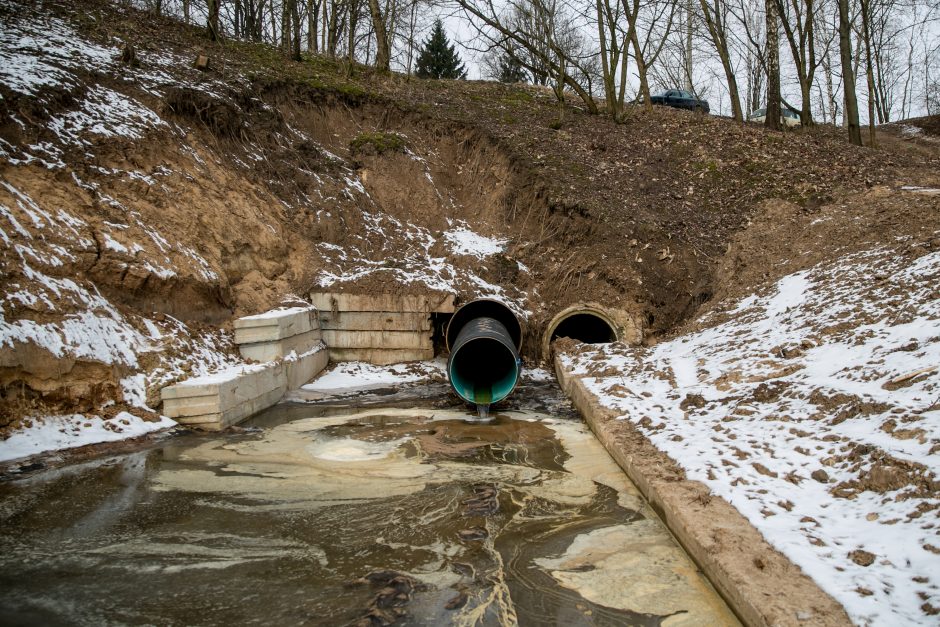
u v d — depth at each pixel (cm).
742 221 1720
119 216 1184
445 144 2033
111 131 1306
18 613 486
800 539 516
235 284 1377
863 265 1187
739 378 955
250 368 1172
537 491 765
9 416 842
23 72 1266
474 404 1220
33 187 1080
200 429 1012
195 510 696
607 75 2345
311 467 850
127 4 2189
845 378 788
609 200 1775
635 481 765
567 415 1156
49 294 959
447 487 779
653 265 1599
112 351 996
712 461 718
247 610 495
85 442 884
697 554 557
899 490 530
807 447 676
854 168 1834
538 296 1634
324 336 1486
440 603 509
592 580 548
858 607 411
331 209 1691
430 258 1680
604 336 1627
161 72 1623
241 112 1697
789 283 1318
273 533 641
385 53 2380
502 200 1858
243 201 1508
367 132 1981
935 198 1404
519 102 2409
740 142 2053
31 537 621
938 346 730
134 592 521
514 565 577
